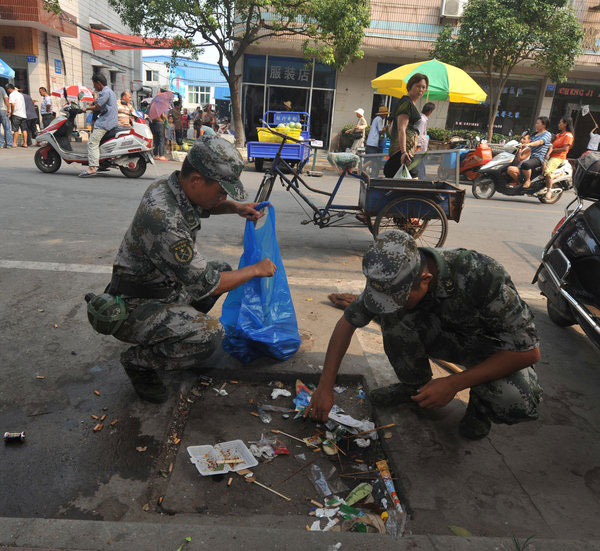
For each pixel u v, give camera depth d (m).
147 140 9.28
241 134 14.61
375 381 2.74
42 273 4.02
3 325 3.10
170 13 12.49
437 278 1.92
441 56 15.36
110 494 1.89
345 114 17.75
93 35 15.73
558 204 10.55
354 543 1.59
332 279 4.43
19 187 7.67
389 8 15.89
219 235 5.65
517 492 2.02
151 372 2.39
